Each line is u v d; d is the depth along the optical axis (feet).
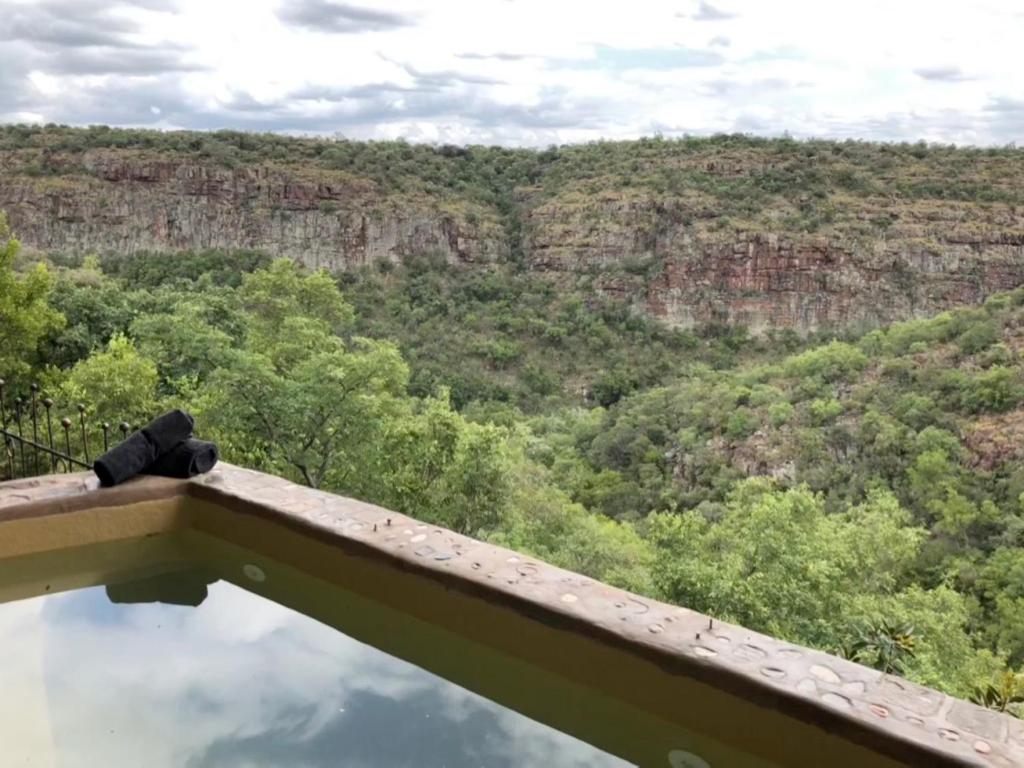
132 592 10.00
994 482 84.64
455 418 50.44
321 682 8.07
